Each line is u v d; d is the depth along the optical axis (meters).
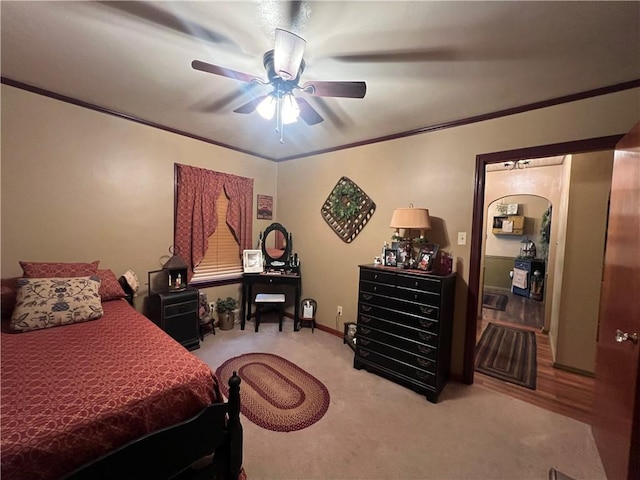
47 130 2.33
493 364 2.98
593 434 1.89
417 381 2.36
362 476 1.56
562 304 2.85
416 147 2.90
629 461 1.34
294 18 1.39
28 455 0.89
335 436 1.85
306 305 3.78
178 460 1.17
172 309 2.84
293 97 1.72
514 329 4.09
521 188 4.43
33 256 2.31
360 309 2.75
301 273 4.07
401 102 2.30
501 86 2.00
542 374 2.77
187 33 1.55
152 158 2.98
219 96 2.33
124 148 2.78
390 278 2.56
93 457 1.01
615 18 1.31
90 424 1.01
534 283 5.61
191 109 2.60
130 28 1.52
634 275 1.42
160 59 1.81
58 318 1.83
